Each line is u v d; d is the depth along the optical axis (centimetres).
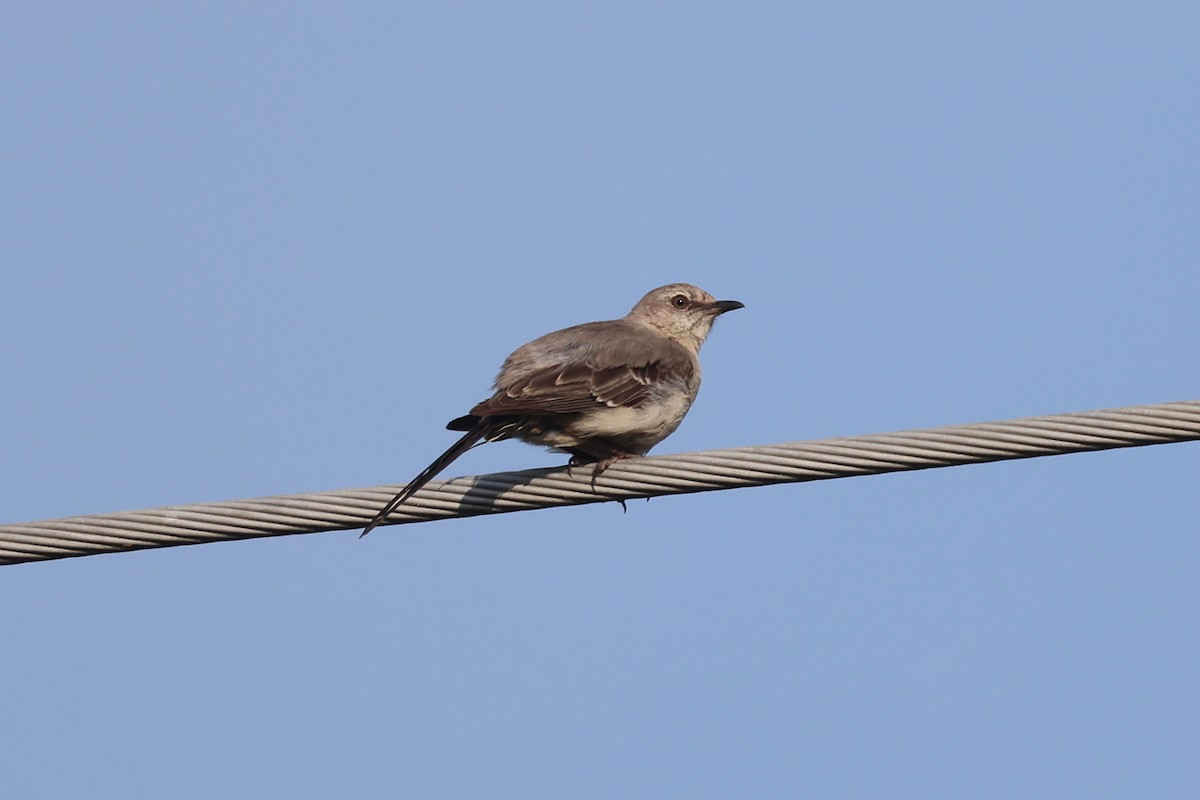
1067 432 1162
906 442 1188
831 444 1201
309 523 1227
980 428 1175
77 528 1204
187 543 1222
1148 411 1153
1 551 1207
